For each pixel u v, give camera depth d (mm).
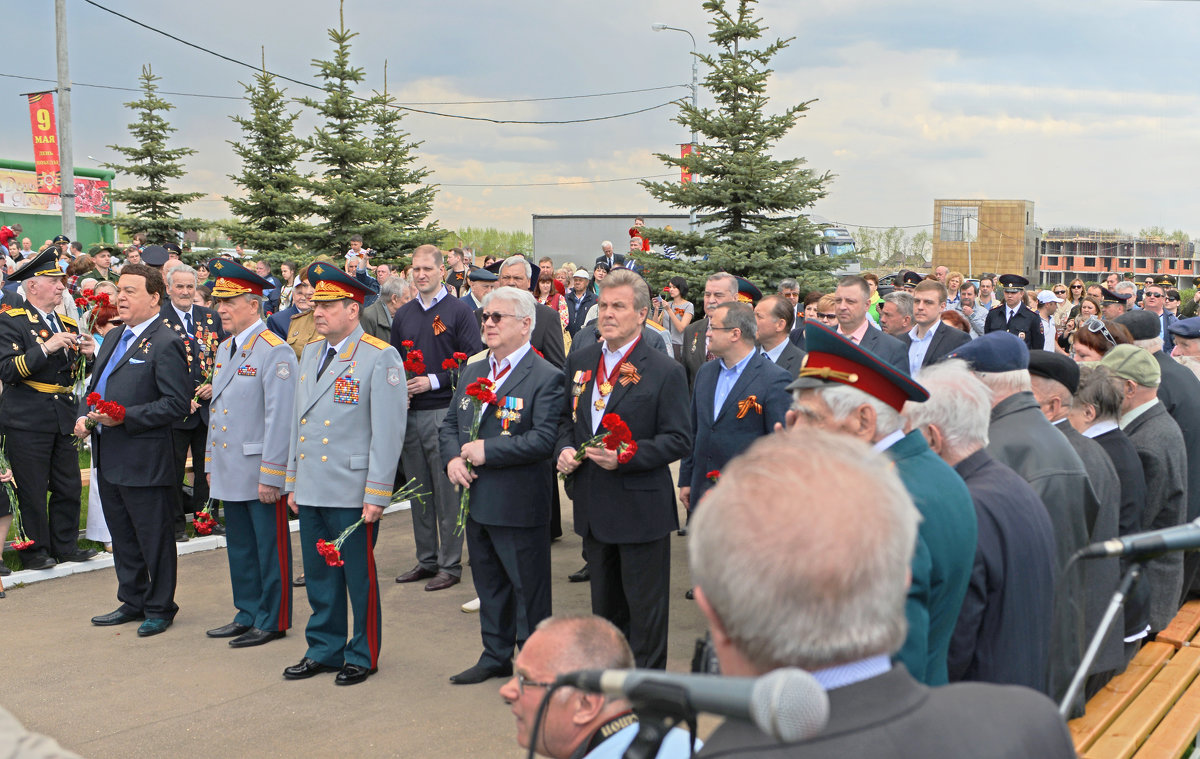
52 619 5762
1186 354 6289
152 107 24922
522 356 4746
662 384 4402
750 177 16484
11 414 6383
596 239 27969
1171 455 4195
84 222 31203
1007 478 2529
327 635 4922
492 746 4086
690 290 16438
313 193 21688
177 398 5477
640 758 1229
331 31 21594
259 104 22141
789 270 16891
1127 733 3283
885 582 1158
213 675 4906
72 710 4457
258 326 5488
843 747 1149
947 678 2189
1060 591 2840
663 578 4504
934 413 2578
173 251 12789
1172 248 63125
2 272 13203
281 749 4062
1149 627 4250
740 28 16578
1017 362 3139
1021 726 1237
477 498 4668
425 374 6570
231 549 5504
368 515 4719
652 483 4434
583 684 1293
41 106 20344
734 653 1219
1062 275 64312
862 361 2256
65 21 18328
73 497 6777
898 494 1218
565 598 6109
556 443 4676
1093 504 2994
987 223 56500
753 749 1171
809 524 1140
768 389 5121
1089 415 3908
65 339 6348
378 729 4258
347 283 4828
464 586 6438
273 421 5250
